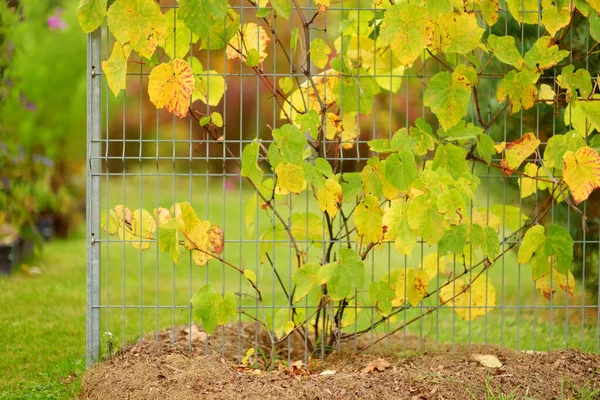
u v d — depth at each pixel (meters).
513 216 3.82
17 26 8.12
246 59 3.44
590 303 4.90
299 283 3.38
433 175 3.15
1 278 6.33
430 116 10.05
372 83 3.65
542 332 4.71
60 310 5.03
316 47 3.42
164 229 3.28
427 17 3.14
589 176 3.28
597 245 4.67
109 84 3.19
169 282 6.53
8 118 7.96
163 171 13.70
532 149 3.42
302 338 3.99
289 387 3.04
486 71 4.79
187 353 3.55
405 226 3.23
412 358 3.50
